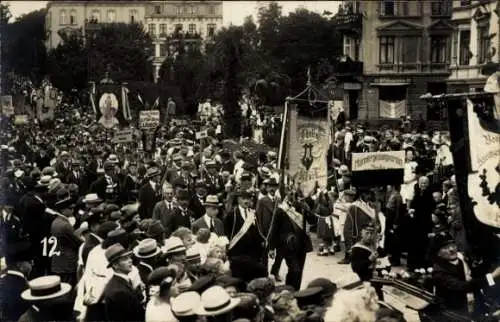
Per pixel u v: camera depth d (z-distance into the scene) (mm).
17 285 7922
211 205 11312
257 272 10406
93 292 8000
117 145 22484
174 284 7398
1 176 13578
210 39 35812
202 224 11250
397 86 42156
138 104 31641
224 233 11359
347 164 22109
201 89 34812
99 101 26344
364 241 9109
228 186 15383
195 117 34531
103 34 32406
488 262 8148
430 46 42094
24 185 12812
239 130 34719
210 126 31781
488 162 8273
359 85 41531
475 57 36031
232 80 34969
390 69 42312
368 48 42188
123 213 10461
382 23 42188
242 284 7473
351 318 5859
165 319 6699
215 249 8836
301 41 36875
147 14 34875
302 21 37125
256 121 33812
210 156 20250
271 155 19188
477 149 8320
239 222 11164
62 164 19391
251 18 36375
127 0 34375
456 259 8141
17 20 27938
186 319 6402
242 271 10352
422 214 12914
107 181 16781
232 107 34750
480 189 8266
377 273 10297
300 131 12688
